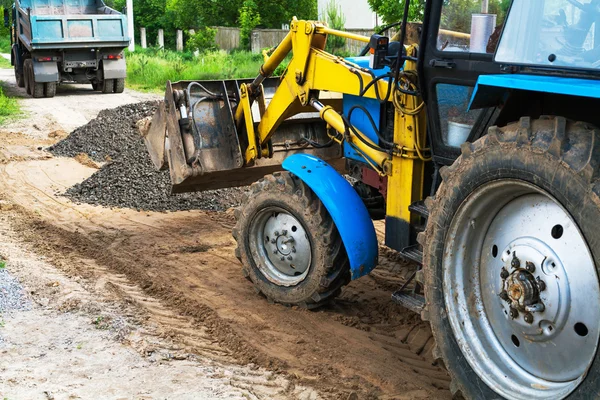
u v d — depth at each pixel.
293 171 5.47
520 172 3.50
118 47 19.58
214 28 36.81
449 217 3.96
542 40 3.65
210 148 7.05
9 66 28.27
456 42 4.35
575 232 3.44
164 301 6.02
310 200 5.41
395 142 5.04
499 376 3.79
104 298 6.02
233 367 4.80
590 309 3.40
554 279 3.51
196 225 8.34
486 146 3.69
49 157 11.82
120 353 4.96
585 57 3.49
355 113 5.60
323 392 4.42
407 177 5.00
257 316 5.61
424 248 4.16
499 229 3.87
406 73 4.76
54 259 7.09
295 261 5.69
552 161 3.33
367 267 5.23
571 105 3.71
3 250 7.32
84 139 12.48
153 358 4.89
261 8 36.84
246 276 6.11
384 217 6.01
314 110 6.39
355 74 5.36
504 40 3.83
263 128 6.64
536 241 3.62
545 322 3.58
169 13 43.59
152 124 7.55
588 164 3.19
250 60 27.30
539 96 3.86
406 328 5.41
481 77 3.72
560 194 3.32
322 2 30.33
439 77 4.48
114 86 20.31
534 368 3.74
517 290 3.64
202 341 5.24
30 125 14.97
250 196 5.87
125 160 10.78
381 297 6.06
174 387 4.45
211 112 7.07
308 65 5.89
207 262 7.04
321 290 5.49
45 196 9.69
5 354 4.89
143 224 8.42
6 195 9.70
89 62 19.58
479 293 4.01
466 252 4.00
